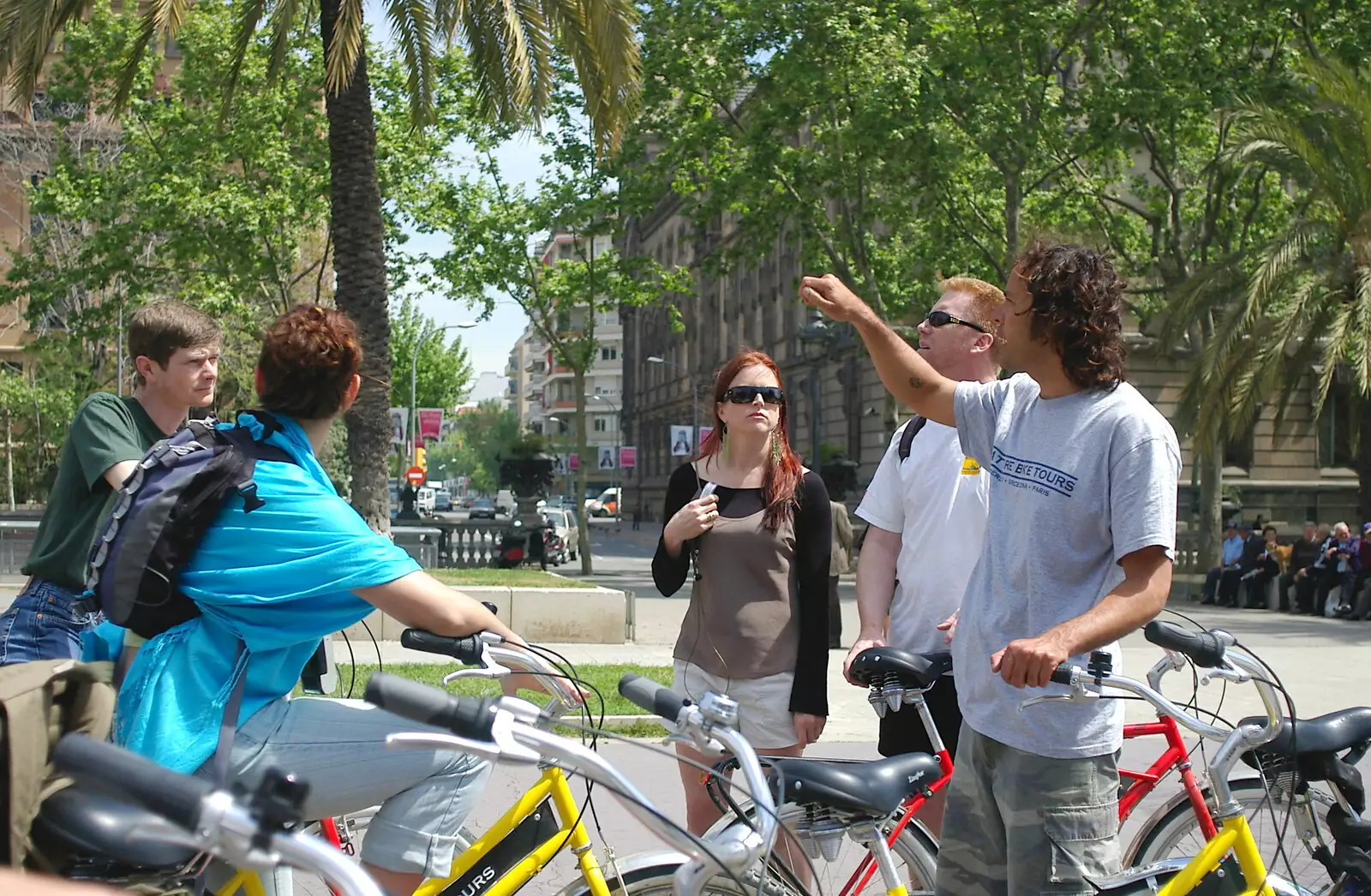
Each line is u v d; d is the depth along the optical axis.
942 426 4.28
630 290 29.14
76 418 3.97
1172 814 3.87
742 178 23.53
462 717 2.29
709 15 23.06
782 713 3.99
